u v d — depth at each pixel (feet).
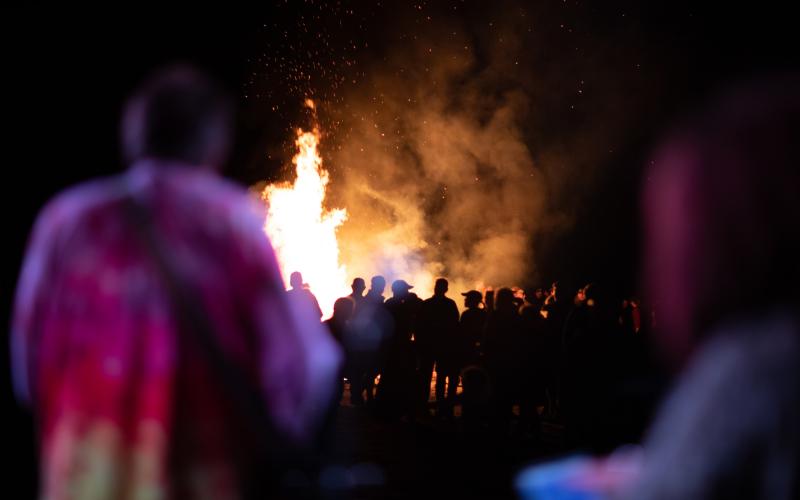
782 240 4.94
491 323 45.80
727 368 4.95
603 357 38.75
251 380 9.39
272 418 9.25
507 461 39.14
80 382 9.21
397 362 51.37
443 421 52.42
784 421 4.78
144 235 9.40
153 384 9.13
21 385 9.68
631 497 5.03
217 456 9.17
